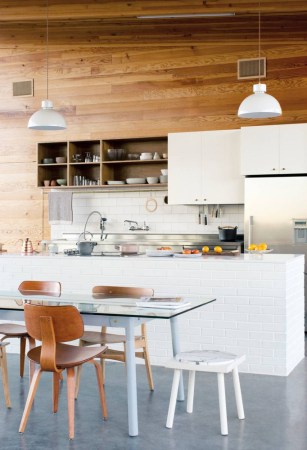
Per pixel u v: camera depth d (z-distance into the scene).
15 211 9.79
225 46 8.84
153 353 5.95
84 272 6.25
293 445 3.77
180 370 4.21
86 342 4.80
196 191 8.53
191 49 8.98
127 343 3.99
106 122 9.34
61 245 9.09
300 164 7.94
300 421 4.20
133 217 9.23
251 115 6.77
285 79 8.58
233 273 5.67
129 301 4.42
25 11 8.44
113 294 4.87
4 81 9.81
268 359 5.52
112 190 9.30
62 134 9.53
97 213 9.39
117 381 5.27
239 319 5.64
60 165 9.45
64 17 8.39
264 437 3.91
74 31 9.42
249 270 5.61
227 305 5.68
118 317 4.00
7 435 3.98
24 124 9.73
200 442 3.83
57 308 3.90
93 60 9.40
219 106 8.87
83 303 4.35
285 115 8.57
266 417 4.29
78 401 4.70
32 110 9.68
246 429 4.05
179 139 8.61
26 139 9.71
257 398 4.74
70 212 9.26
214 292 5.74
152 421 4.23
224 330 5.69
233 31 8.77
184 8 7.98
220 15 8.25
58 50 9.55
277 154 8.03
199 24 8.84
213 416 4.32
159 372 5.56
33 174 9.70
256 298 5.58
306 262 7.76
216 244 8.31
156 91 9.12
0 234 9.87
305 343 6.84
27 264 6.48
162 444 3.80
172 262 5.91
